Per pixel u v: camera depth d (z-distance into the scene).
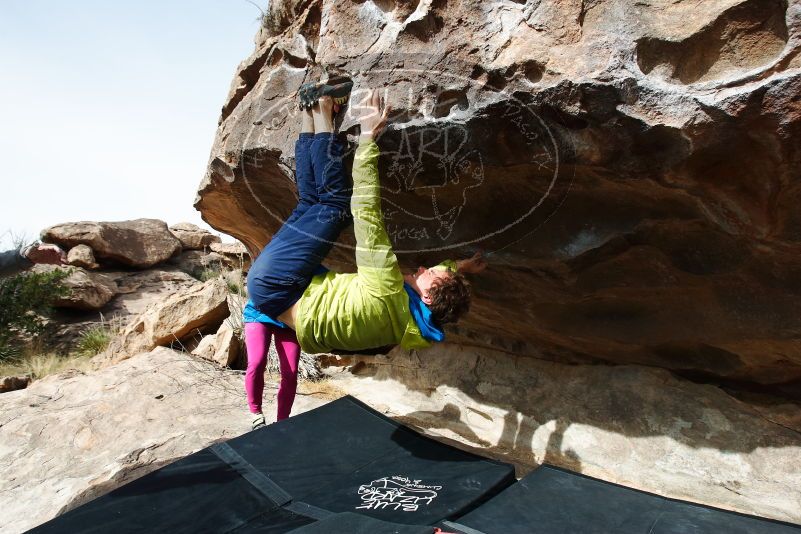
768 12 1.73
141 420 3.79
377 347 2.43
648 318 2.90
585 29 1.95
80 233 12.92
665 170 1.97
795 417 2.95
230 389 4.34
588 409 3.42
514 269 2.82
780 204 1.99
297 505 2.25
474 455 2.60
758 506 2.70
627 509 2.13
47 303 10.09
